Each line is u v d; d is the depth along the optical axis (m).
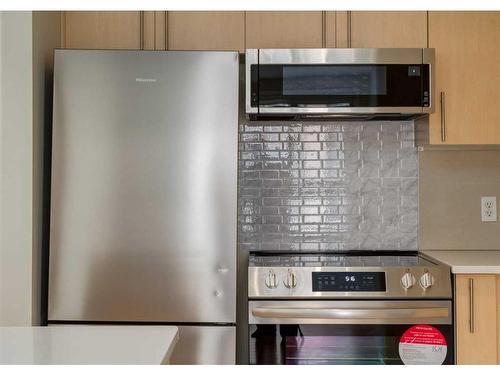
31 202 2.56
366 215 3.19
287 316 2.47
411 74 2.72
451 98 2.88
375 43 2.94
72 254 2.60
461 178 3.19
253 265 2.60
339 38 2.94
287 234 3.19
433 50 2.71
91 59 2.62
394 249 3.19
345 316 2.47
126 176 2.60
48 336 1.59
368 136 3.19
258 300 2.52
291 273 2.52
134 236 2.60
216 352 2.58
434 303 2.52
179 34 2.93
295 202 3.19
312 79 2.71
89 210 2.60
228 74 2.61
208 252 2.59
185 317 2.58
